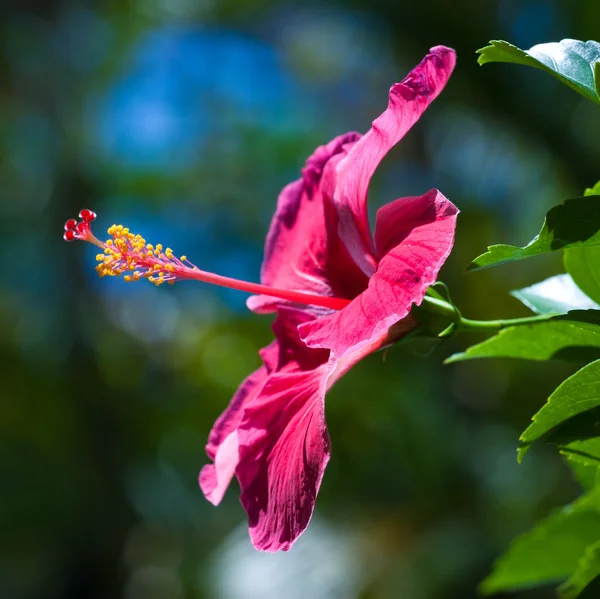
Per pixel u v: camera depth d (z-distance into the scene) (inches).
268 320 307.1
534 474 247.0
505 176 292.8
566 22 217.6
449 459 254.4
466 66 215.6
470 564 216.8
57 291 301.0
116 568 273.6
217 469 68.2
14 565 263.1
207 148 367.9
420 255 56.7
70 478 277.0
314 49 359.6
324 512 250.4
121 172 334.3
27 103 318.0
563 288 68.2
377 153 64.6
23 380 287.7
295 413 63.6
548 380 273.0
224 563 253.0
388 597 216.4
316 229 73.0
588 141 216.8
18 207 308.7
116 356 305.3
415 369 278.1
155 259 68.6
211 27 364.5
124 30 347.3
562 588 76.0
